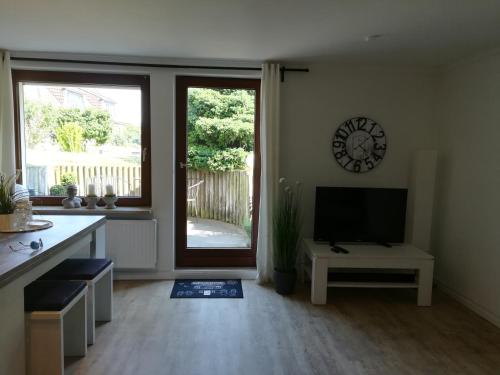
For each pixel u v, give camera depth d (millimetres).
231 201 3693
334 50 3037
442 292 3422
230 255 3707
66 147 3518
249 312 2859
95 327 2557
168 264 3541
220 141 3621
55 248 1829
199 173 3643
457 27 2453
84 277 2189
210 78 3518
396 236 3336
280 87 3461
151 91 3379
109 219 3422
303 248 3588
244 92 3586
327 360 2199
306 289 3391
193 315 2779
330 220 3334
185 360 2162
